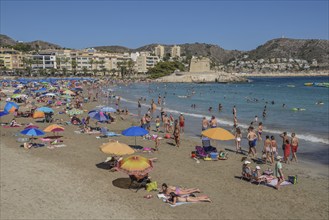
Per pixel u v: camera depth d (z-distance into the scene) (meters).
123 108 60.50
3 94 75.19
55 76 196.88
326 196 17.11
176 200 15.78
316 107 63.47
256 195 17.08
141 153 25.55
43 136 30.78
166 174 20.31
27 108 53.72
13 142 28.00
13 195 16.28
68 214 14.30
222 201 16.17
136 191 17.08
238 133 27.20
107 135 31.34
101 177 19.22
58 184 17.94
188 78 191.62
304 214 14.91
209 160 23.78
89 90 97.19
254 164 23.28
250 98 85.44
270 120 46.12
